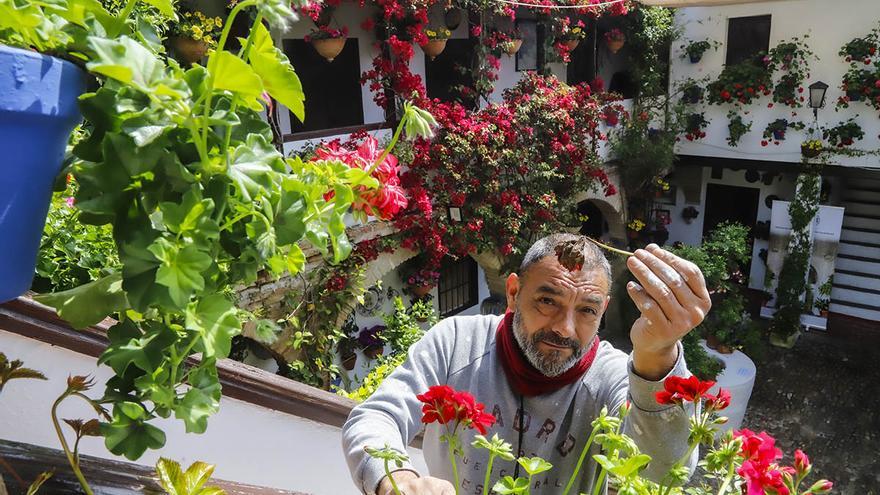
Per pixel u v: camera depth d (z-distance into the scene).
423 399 0.87
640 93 10.48
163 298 0.58
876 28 8.92
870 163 9.42
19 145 0.58
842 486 7.27
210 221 0.58
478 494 1.39
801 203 10.25
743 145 10.42
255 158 0.66
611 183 10.33
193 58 4.95
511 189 7.88
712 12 10.13
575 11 8.80
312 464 1.92
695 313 0.98
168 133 0.60
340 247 0.81
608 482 1.19
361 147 0.91
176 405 0.64
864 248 11.09
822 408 8.75
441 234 7.10
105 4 2.26
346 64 7.76
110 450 0.62
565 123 8.08
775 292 11.18
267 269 0.74
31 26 0.58
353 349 7.70
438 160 6.86
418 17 6.46
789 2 9.48
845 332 10.78
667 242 12.51
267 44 0.64
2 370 0.74
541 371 1.34
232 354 6.24
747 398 8.52
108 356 0.60
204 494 0.73
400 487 1.03
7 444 0.87
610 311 10.95
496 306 9.30
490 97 8.82
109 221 0.61
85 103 0.59
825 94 9.55
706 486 0.91
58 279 1.90
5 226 0.59
